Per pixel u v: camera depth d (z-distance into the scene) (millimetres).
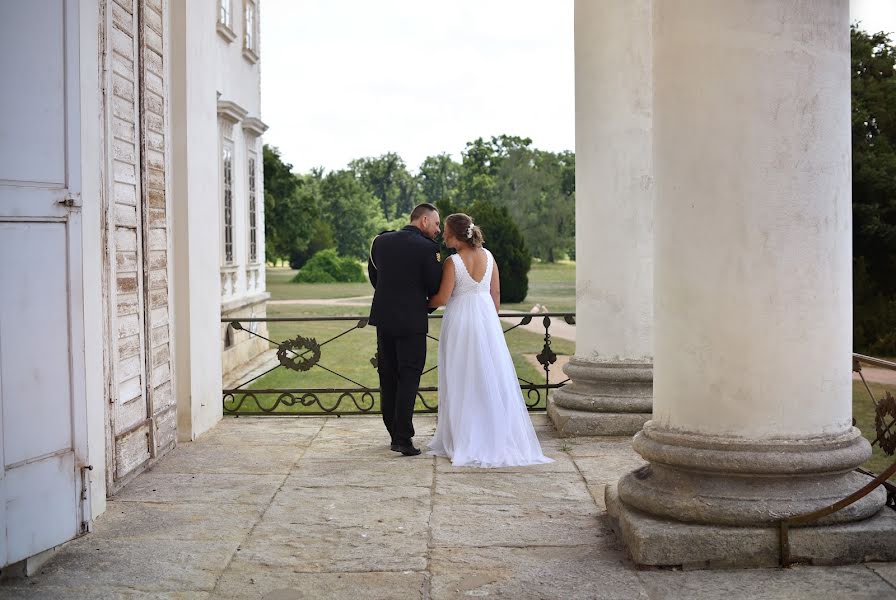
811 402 4121
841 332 4184
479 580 4039
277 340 19203
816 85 4059
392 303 6734
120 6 5801
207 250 7738
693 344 4219
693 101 4145
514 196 64812
